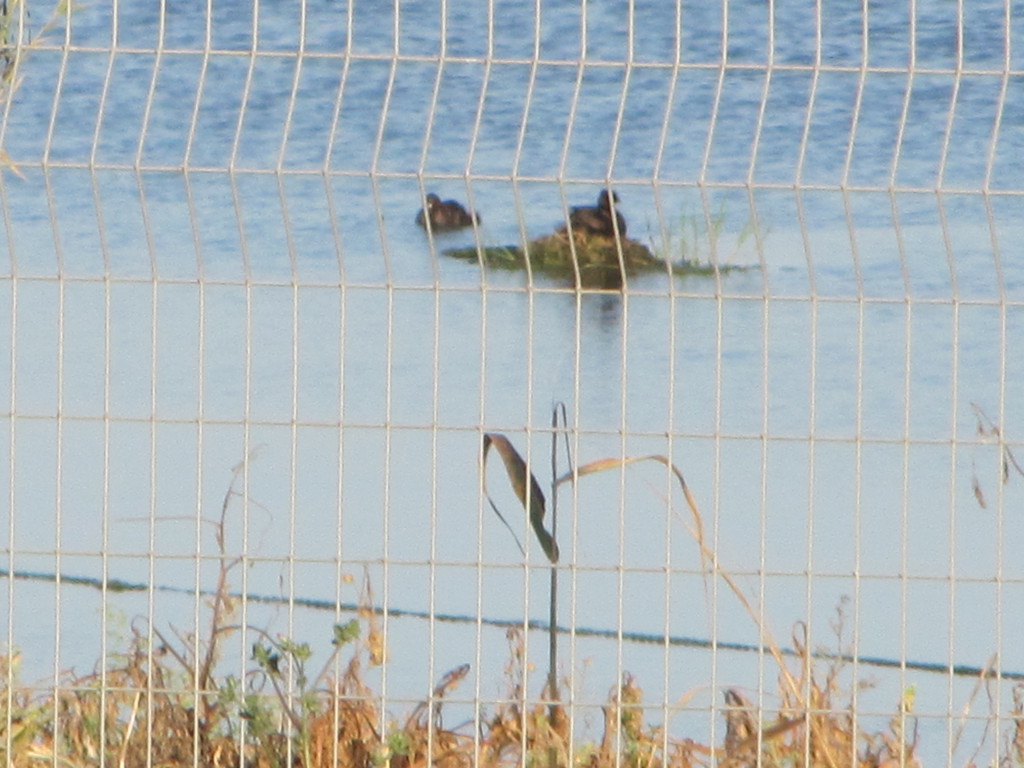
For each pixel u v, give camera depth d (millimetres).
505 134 60062
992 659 17609
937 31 62000
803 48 63375
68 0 18641
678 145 59031
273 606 24281
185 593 25516
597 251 42781
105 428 15641
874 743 17156
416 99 60688
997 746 15812
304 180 53875
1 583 25922
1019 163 56156
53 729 16781
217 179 53781
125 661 19641
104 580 15789
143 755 16906
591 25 64125
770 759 16625
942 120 59312
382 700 16000
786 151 58406
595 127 60062
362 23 62688
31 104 55281
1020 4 61594
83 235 47219
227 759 16922
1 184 15859
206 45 15352
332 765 16656
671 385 15828
